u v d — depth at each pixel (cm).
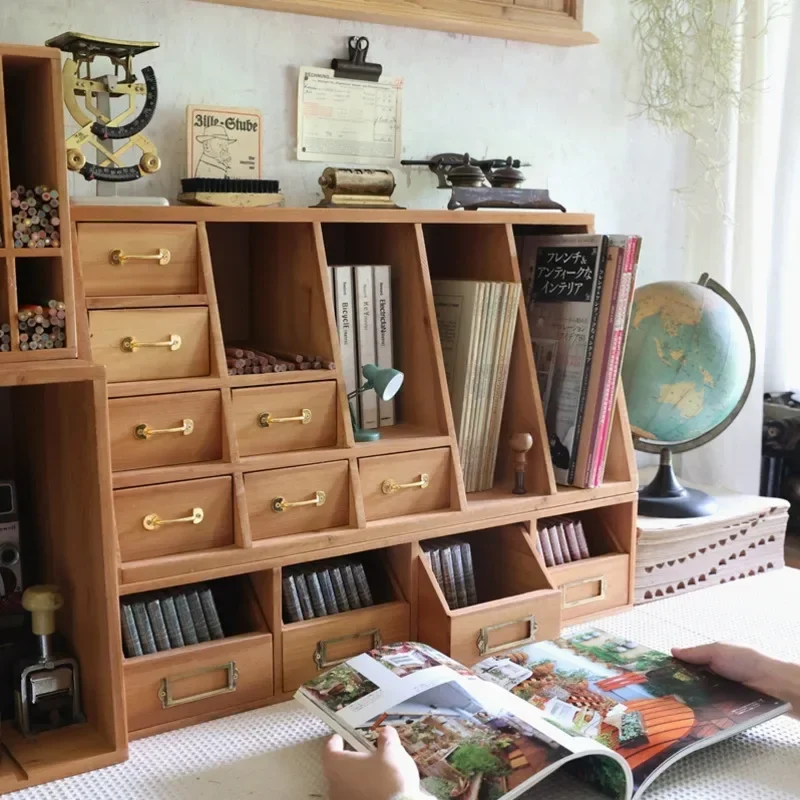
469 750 109
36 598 128
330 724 119
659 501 192
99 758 122
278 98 177
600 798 111
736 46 229
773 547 201
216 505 138
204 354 141
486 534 174
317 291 151
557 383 176
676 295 191
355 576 153
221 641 136
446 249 185
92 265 134
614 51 222
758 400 235
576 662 136
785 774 117
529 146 212
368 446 151
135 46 139
